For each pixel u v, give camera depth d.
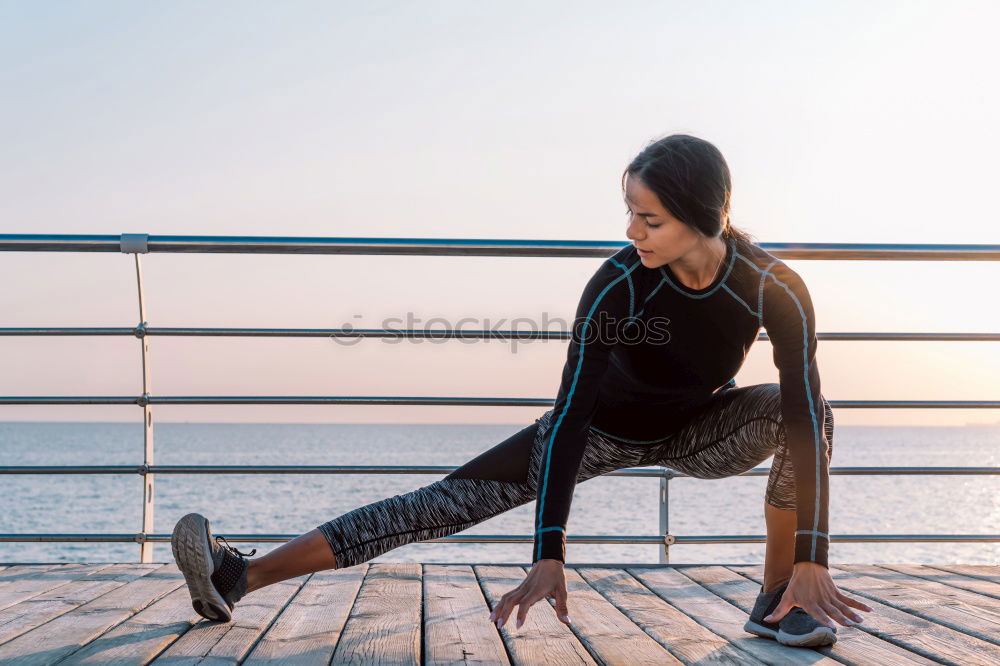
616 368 1.59
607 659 1.42
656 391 1.60
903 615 1.75
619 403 1.63
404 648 1.48
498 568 2.28
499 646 1.50
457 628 1.63
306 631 1.60
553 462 1.43
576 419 1.46
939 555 16.66
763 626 1.57
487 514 1.67
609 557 14.75
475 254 2.38
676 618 1.74
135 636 1.54
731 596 1.95
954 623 1.68
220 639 1.53
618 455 1.70
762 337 2.27
